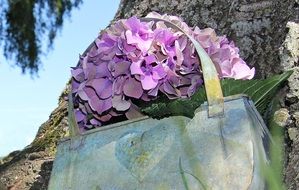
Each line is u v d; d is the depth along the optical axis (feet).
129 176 1.63
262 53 2.22
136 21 1.76
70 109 1.83
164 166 1.59
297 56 1.95
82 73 1.86
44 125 2.93
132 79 1.75
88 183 1.68
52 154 2.77
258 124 1.61
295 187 1.75
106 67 1.80
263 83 1.70
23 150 2.88
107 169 1.66
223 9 2.44
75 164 1.72
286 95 1.91
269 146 1.62
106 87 1.80
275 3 2.28
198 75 1.73
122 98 1.77
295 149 1.81
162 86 1.74
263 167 1.47
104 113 1.82
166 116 1.62
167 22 1.78
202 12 2.50
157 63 1.72
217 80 1.59
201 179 1.52
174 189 1.56
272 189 1.41
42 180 2.62
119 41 1.76
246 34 2.31
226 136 1.53
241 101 1.56
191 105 1.59
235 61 1.82
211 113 1.56
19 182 2.72
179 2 2.60
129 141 1.65
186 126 1.59
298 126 1.84
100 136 1.71
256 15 2.31
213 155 1.53
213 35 1.82
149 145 1.62
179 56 1.73
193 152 1.55
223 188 1.49
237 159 1.50
